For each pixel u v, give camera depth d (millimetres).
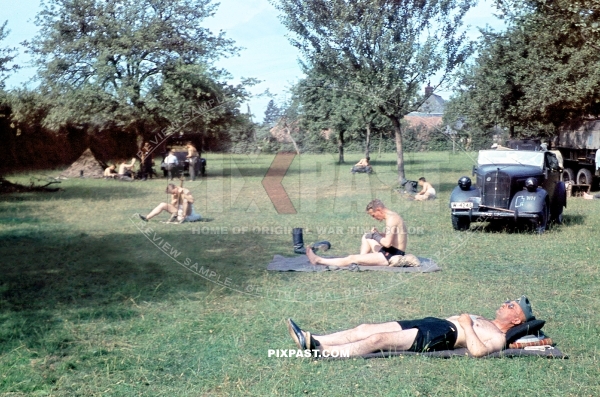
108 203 17859
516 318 5969
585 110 27625
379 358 5824
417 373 5469
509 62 29031
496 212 13320
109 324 6953
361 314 7367
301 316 7301
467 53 20219
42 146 27656
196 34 28281
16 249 11312
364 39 18500
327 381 5359
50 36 28406
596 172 21859
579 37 17078
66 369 5609
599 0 15422
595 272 9562
